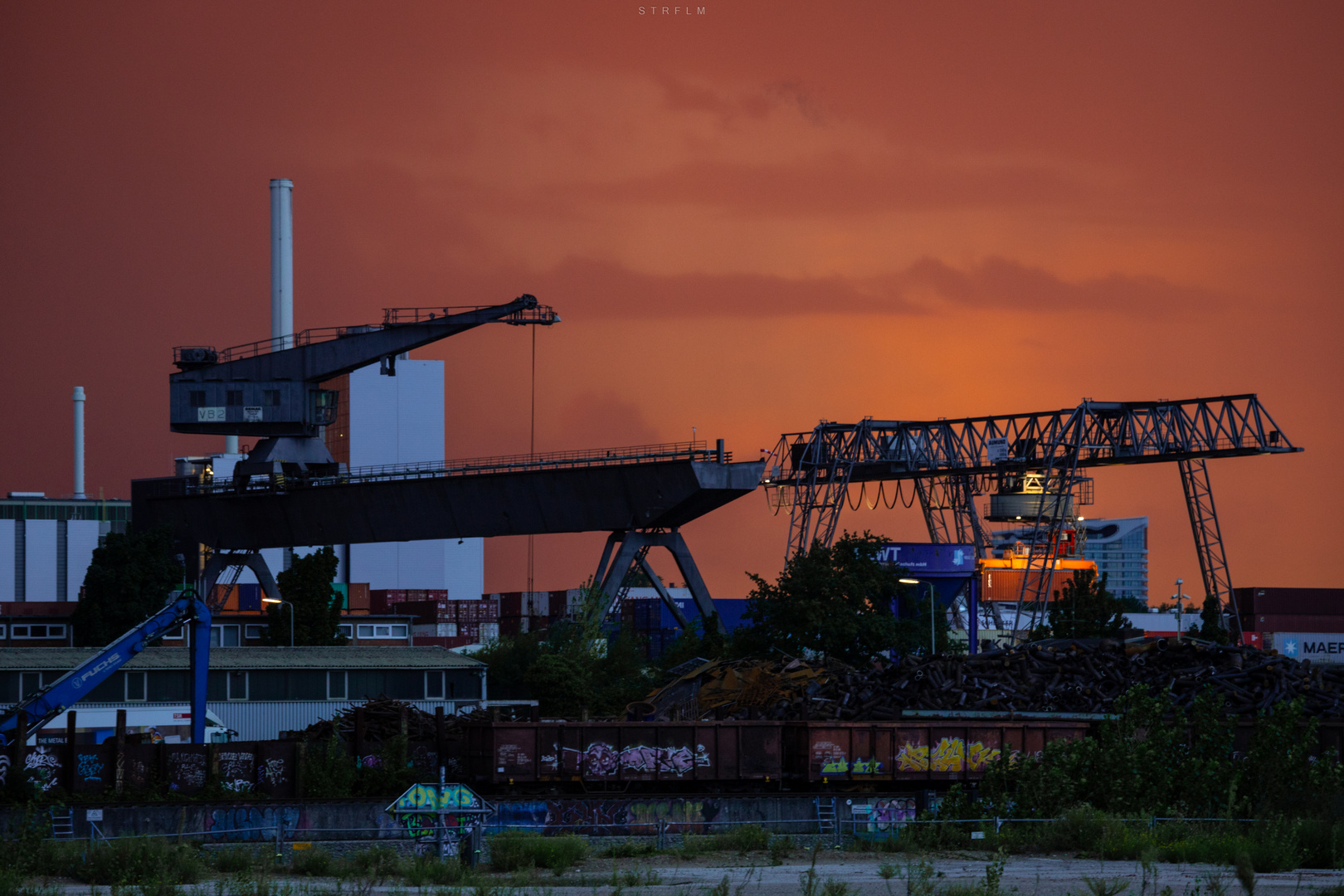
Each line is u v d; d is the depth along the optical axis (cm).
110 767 7912
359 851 6028
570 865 5625
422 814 5231
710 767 7975
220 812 7050
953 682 9038
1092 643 10100
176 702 12150
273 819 7088
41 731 10950
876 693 8906
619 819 7244
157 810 6975
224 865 5594
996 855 5250
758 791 7981
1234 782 6397
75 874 5388
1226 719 7600
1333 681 9181
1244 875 4319
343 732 8969
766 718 8950
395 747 8412
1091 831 6103
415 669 12988
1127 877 5091
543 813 7200
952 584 17862
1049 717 8419
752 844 6234
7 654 12344
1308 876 5200
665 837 6675
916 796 7494
